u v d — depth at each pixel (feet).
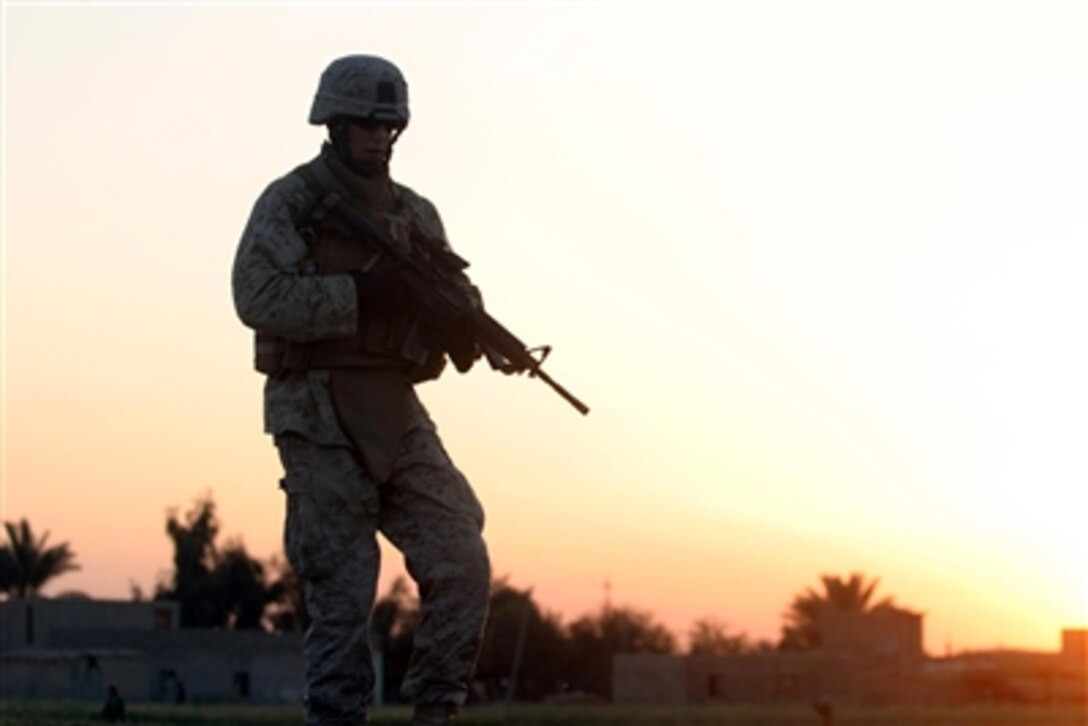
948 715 358.02
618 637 487.20
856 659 446.60
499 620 470.39
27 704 271.28
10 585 451.12
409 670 28.14
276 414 27.73
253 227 27.45
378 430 27.53
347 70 27.68
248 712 281.74
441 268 28.25
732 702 445.37
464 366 28.43
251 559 477.36
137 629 404.57
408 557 27.99
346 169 27.73
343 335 27.02
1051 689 456.45
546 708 370.12
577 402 28.96
